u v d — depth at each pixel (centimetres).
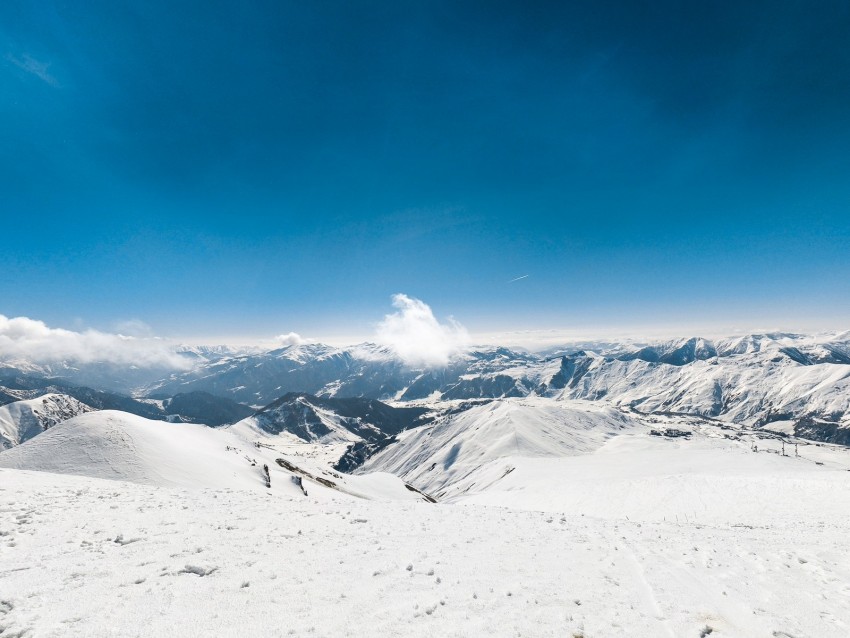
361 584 1123
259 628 852
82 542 1309
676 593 1216
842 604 1216
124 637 785
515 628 930
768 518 3641
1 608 866
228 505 2027
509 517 2309
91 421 4900
